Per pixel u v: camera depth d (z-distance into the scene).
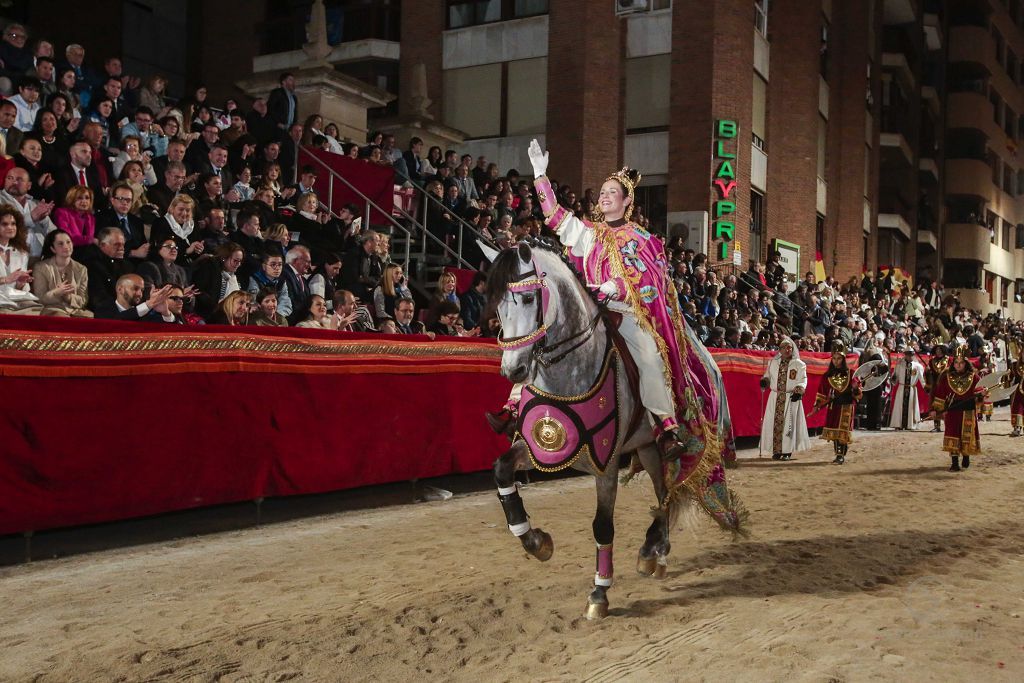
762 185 28.69
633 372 5.31
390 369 8.88
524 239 5.09
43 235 8.72
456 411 9.67
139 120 11.70
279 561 6.62
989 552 7.32
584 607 5.50
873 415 21.39
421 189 15.55
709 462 5.81
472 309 12.78
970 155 54.06
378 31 28.05
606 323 5.29
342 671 4.40
